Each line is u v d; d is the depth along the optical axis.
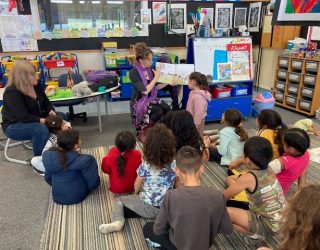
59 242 1.68
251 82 3.84
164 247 1.44
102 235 1.73
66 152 1.94
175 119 2.14
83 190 2.06
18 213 1.95
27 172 2.51
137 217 1.86
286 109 4.32
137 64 3.20
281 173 1.82
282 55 4.29
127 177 2.04
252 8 5.05
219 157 2.63
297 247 0.85
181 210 1.21
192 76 3.08
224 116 2.57
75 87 3.03
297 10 2.54
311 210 0.83
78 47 4.67
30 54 4.49
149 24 4.79
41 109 2.75
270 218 1.50
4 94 2.54
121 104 4.67
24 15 4.29
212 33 3.77
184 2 4.72
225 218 1.27
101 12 4.58
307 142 1.77
